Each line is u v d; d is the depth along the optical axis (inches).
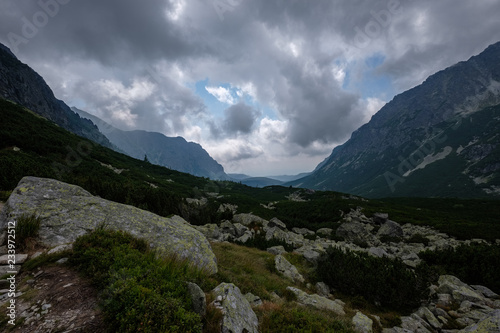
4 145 1588.3
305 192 4579.2
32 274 212.5
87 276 213.5
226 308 220.2
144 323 156.1
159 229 381.4
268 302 327.9
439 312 418.3
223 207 2197.3
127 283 183.8
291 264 636.1
